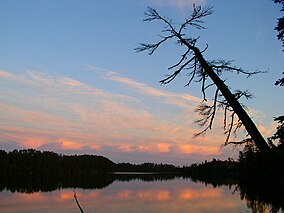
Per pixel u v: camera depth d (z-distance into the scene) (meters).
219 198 49.41
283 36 10.45
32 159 144.88
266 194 46.38
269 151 8.36
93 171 195.12
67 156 165.75
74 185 87.19
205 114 8.80
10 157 135.88
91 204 44.72
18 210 39.50
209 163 172.38
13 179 107.56
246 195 47.50
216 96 8.69
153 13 8.78
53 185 85.25
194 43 8.76
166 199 50.41
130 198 52.75
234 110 8.47
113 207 41.53
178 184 99.38
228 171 149.50
